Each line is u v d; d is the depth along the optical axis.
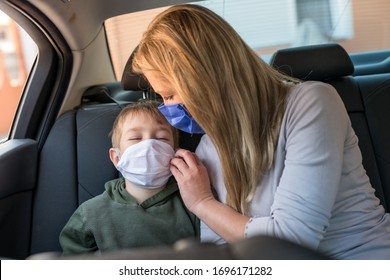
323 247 0.93
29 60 1.67
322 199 0.83
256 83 0.96
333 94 0.94
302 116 0.90
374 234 0.94
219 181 1.13
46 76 1.62
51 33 1.53
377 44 2.39
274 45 2.36
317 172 0.84
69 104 1.74
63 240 1.27
